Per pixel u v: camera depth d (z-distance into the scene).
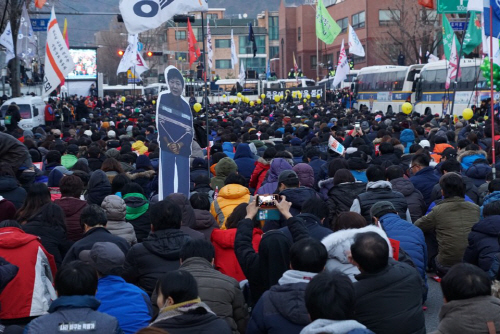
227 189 8.23
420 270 6.91
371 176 8.39
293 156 13.57
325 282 3.86
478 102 34.84
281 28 95.69
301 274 4.53
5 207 7.67
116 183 9.09
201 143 12.34
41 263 5.96
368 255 4.63
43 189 7.41
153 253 5.82
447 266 8.33
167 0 11.39
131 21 11.32
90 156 12.77
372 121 24.20
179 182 8.83
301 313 4.34
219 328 4.19
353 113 34.06
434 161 12.48
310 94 49.72
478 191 9.62
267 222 6.84
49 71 23.48
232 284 5.23
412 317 4.63
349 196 8.25
